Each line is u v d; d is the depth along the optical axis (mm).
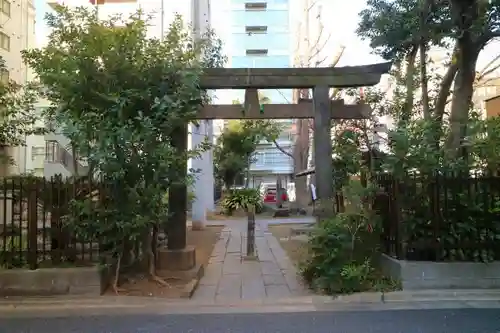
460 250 7844
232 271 9594
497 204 7871
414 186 7988
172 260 9102
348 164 11500
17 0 25250
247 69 9742
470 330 5785
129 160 7652
